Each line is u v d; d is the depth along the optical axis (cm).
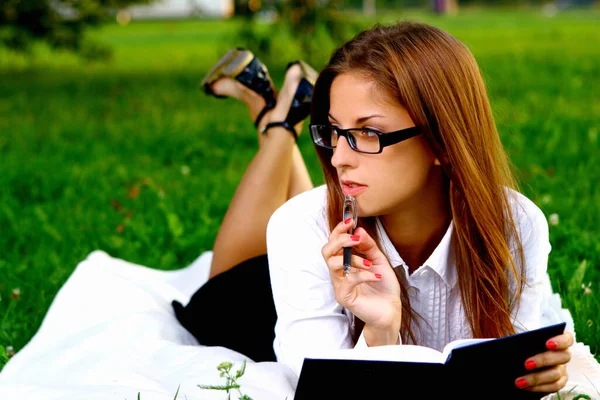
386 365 232
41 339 355
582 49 1809
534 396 246
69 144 909
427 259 277
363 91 246
